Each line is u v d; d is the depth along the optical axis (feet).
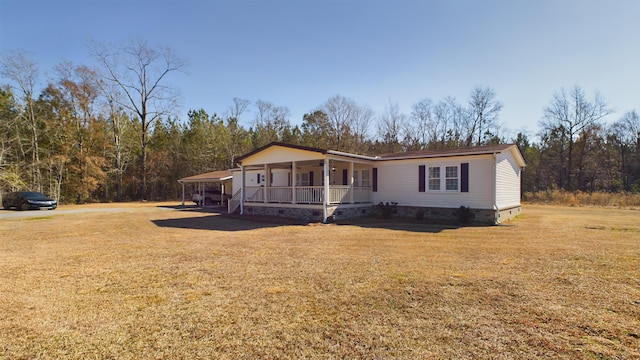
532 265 20.70
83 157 103.19
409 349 10.11
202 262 22.35
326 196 47.14
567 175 122.93
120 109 118.62
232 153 141.18
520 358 9.49
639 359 9.35
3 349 10.46
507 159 51.67
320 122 141.38
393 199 53.62
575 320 12.18
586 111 119.14
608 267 20.02
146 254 25.22
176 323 12.34
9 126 90.84
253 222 48.11
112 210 73.61
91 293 15.97
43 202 73.56
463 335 11.02
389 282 17.20
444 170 48.70
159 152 129.08
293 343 10.63
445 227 40.83
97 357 9.88
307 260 22.68
